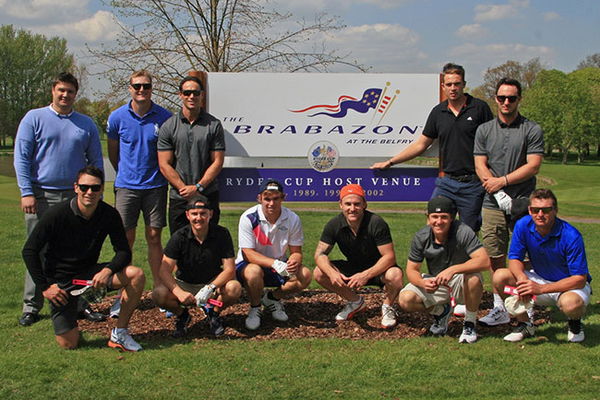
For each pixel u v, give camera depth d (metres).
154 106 5.70
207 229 4.93
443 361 4.34
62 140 5.29
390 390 3.81
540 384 3.90
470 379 4.00
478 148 5.41
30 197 5.20
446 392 3.77
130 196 5.59
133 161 5.57
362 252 5.23
